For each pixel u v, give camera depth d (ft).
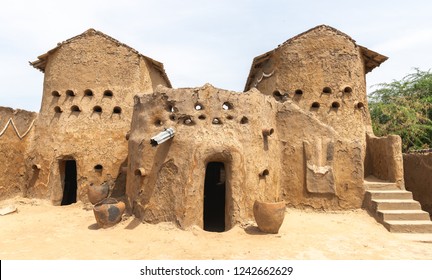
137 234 26.96
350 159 35.68
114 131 42.06
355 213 33.86
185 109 30.04
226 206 29.12
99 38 43.50
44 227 30.12
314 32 41.55
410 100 67.87
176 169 28.66
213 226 34.96
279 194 35.14
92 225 30.55
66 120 41.60
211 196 49.93
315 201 35.17
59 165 41.14
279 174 35.27
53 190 40.22
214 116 30.14
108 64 43.21
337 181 35.37
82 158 40.68
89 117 41.81
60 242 25.41
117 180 41.22
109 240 25.80
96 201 37.17
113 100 42.75
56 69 43.16
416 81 73.10
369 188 35.32
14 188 41.50
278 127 37.17
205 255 22.56
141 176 30.14
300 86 40.75
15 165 41.68
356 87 41.06
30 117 43.98
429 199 38.50
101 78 42.86
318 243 25.67
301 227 29.55
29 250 23.52
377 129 66.74
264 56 44.78
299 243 25.45
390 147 36.37
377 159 39.09
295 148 36.45
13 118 41.63
